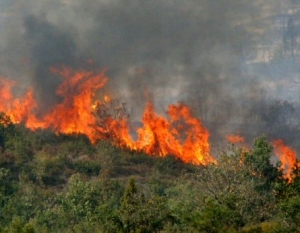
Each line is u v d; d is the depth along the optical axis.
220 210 83.00
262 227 85.00
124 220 91.06
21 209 146.25
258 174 117.44
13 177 172.50
